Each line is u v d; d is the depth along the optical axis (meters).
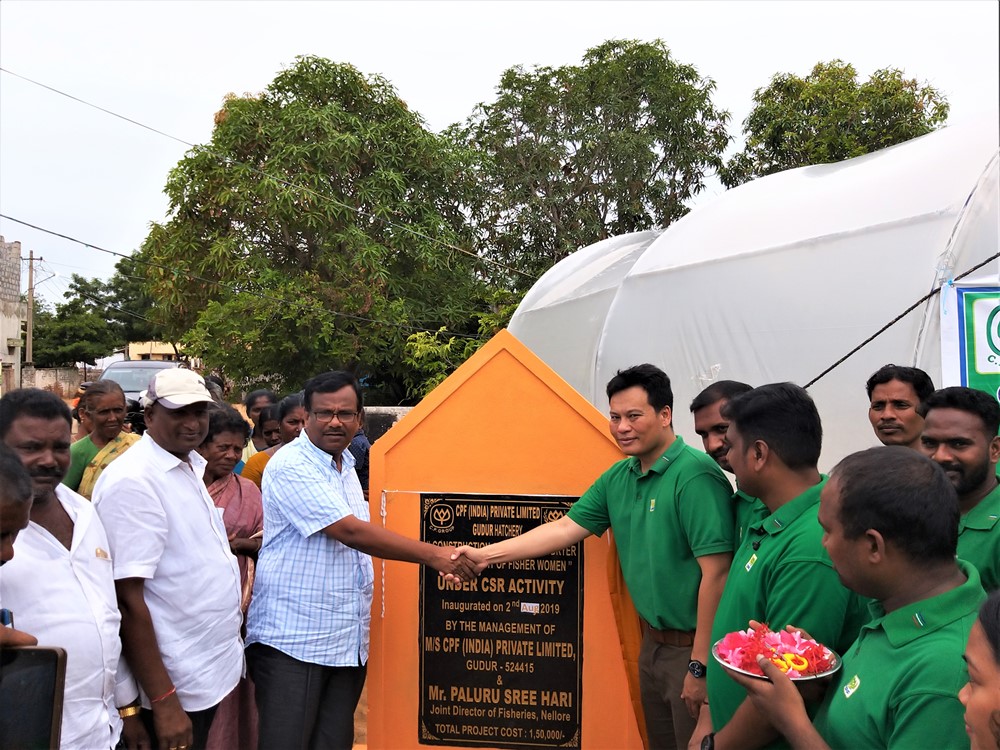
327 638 3.63
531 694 3.94
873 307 6.19
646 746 3.80
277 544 3.70
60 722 2.34
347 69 20.09
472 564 3.74
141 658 3.14
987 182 5.49
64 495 2.94
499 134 21.86
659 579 3.42
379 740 4.00
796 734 2.10
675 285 8.19
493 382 4.00
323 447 3.69
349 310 18.34
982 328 5.24
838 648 2.48
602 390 9.09
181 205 19.45
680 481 3.38
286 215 18.28
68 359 38.75
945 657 1.84
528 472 3.96
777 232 7.38
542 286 12.82
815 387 6.51
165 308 19.94
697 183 21.55
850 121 16.94
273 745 3.56
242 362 18.34
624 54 21.36
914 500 1.95
